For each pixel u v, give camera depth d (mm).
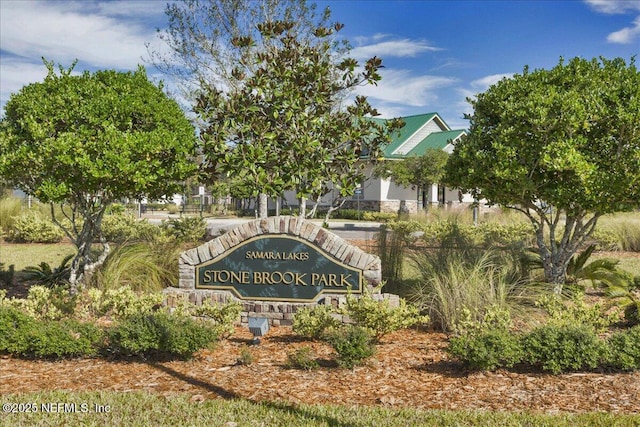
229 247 9430
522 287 9578
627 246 19109
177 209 47688
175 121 10453
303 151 11164
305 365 6812
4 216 23672
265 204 15602
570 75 10344
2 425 5102
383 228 12000
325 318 8070
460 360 6762
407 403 5758
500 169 10039
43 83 10211
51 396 5859
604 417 5219
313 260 9172
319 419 5266
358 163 12742
